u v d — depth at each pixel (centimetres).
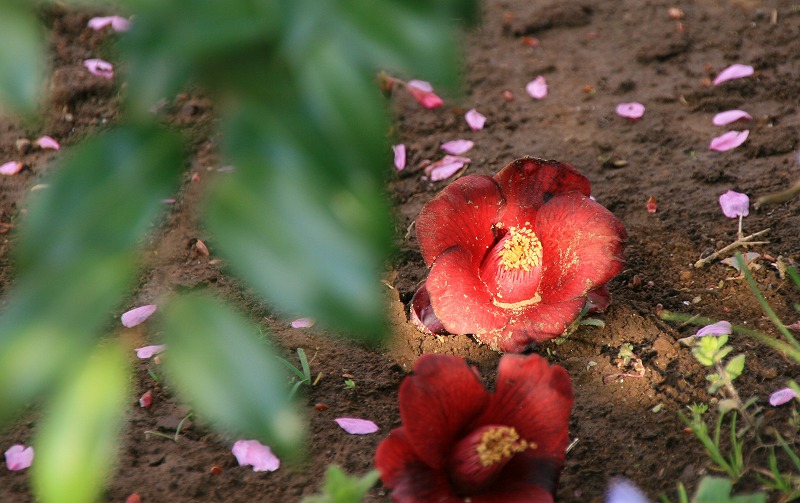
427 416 118
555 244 129
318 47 83
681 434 126
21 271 82
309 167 81
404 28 85
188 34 79
